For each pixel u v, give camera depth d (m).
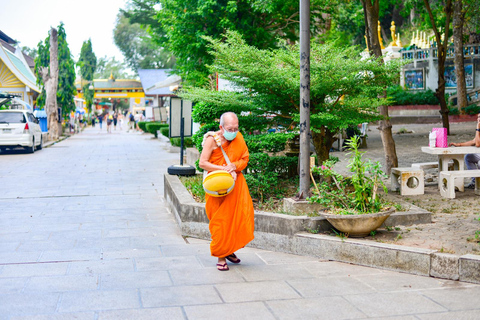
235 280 4.81
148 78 56.62
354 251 5.30
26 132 20.02
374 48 9.84
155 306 4.13
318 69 6.64
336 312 3.99
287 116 7.59
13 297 4.32
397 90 26.67
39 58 31.00
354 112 7.15
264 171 7.55
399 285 4.60
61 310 4.03
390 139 9.40
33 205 9.09
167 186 8.91
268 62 6.96
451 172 7.50
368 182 5.82
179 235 6.85
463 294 4.33
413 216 6.09
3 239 6.56
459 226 5.93
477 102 23.98
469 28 25.73
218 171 4.95
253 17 19.12
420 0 23.19
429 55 27.03
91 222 7.66
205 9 17.95
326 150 7.68
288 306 4.12
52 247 6.14
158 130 32.03
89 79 68.12
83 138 33.56
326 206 6.06
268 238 6.00
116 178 12.70
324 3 19.45
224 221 5.05
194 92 7.70
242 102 7.29
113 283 4.72
